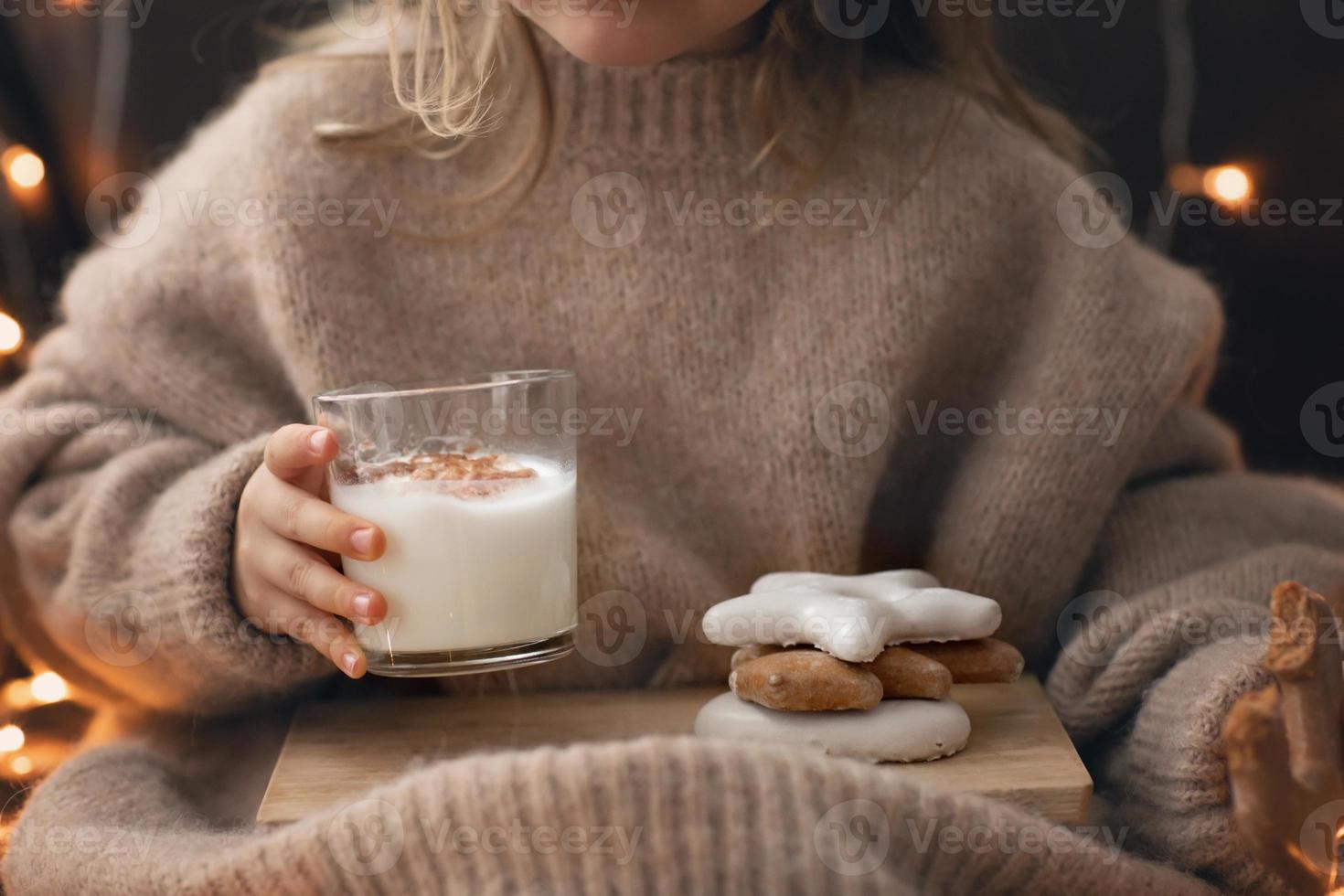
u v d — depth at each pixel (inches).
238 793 25.1
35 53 35.7
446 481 23.2
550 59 27.1
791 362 27.4
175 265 28.1
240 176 27.9
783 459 27.4
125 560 26.1
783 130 27.3
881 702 23.4
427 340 27.5
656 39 24.5
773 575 25.6
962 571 27.9
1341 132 36.8
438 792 20.2
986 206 28.0
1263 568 26.6
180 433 28.0
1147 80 36.9
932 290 27.6
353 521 23.1
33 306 36.0
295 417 28.3
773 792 20.0
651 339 27.5
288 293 27.1
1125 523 28.3
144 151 36.0
